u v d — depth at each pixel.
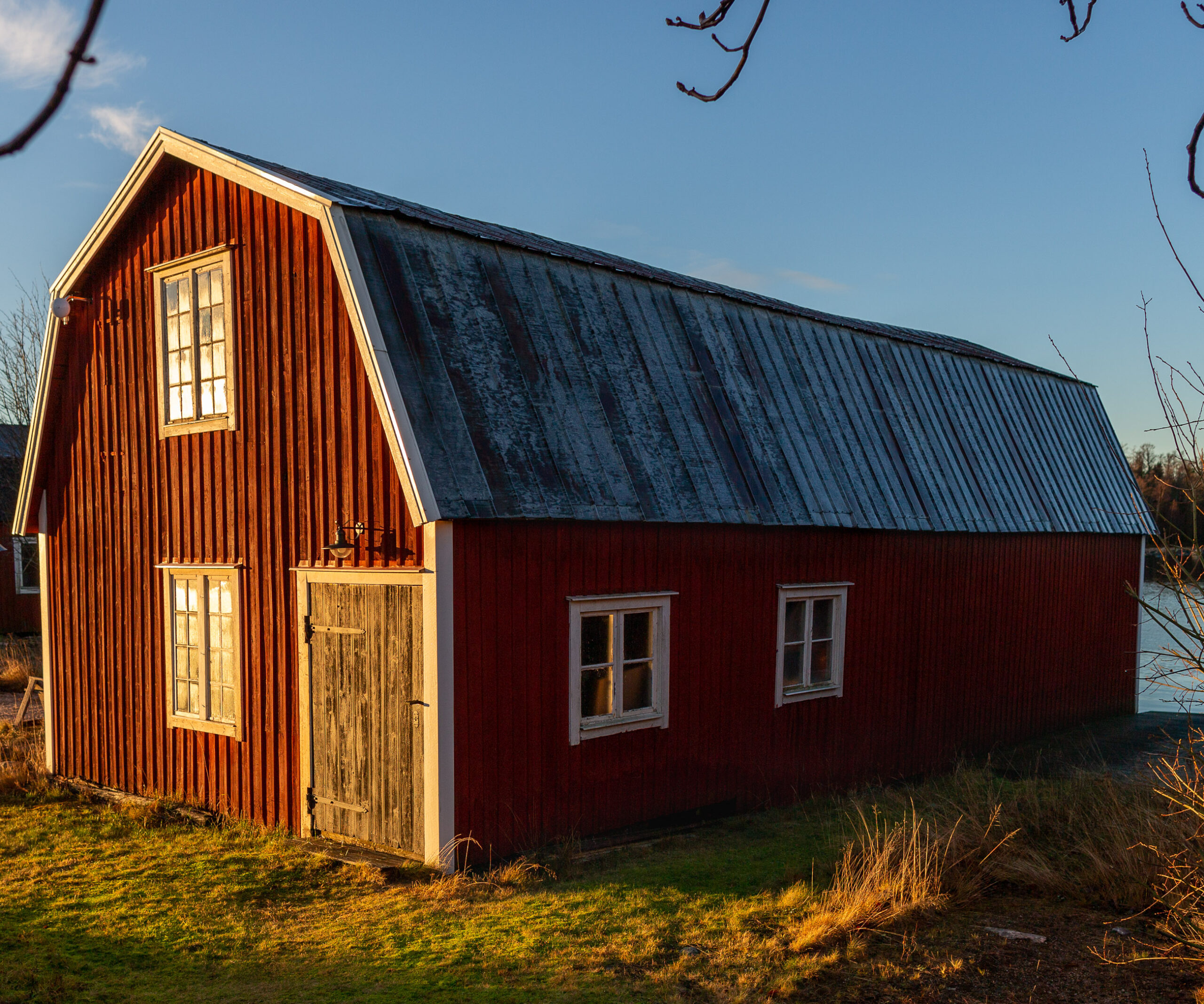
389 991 5.91
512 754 8.77
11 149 1.55
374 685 8.89
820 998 5.81
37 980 6.03
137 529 11.41
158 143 10.56
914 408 14.37
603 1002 5.73
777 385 12.22
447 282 9.32
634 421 10.13
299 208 9.26
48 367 12.15
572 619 9.30
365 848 8.93
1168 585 5.88
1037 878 7.72
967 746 14.73
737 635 11.05
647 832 10.00
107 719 11.84
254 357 9.98
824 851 9.23
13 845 9.39
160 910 7.46
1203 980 5.97
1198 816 7.12
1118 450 19.42
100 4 1.55
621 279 11.20
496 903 7.57
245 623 10.16
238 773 10.23
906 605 13.51
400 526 8.65
